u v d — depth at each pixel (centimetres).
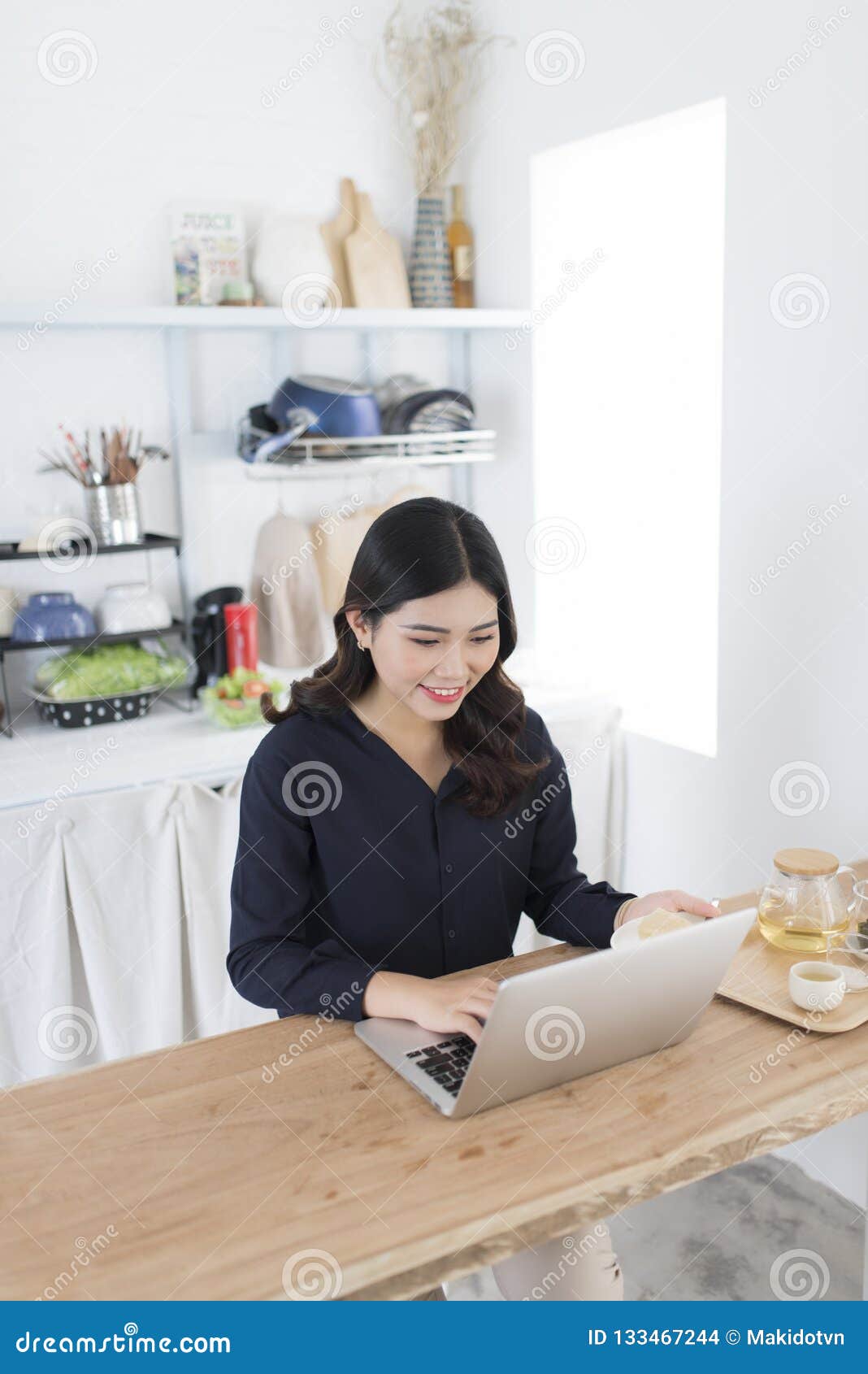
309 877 162
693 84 241
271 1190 110
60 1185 111
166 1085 128
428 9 311
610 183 299
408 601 143
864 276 209
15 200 271
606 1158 113
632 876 293
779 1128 121
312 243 296
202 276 289
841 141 210
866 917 162
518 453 318
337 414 291
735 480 245
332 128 306
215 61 288
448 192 324
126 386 289
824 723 230
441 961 164
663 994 125
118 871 233
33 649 274
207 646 289
